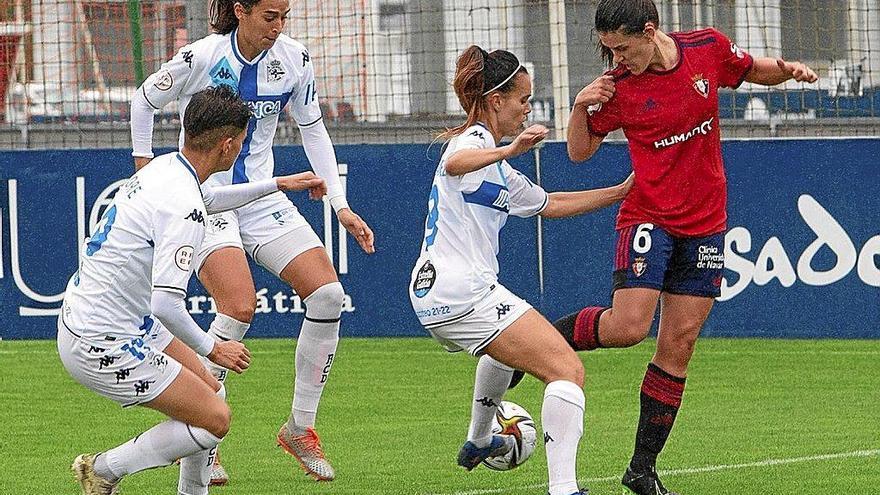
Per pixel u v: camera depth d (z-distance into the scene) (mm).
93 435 17906
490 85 12562
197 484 12609
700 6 29625
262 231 15547
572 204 13633
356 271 26141
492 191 12398
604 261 25484
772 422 18297
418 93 29234
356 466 15820
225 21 15516
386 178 25875
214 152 11617
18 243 26172
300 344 15234
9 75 29859
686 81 13109
